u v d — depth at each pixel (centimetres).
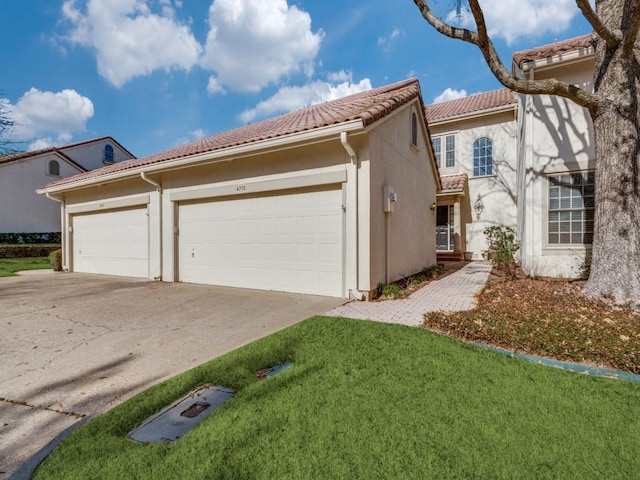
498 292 759
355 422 270
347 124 650
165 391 328
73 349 454
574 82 912
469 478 213
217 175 923
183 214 1015
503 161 1571
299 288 798
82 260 1363
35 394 335
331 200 757
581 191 912
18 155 2128
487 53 630
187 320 588
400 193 928
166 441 255
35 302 746
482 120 1628
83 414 300
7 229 2097
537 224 962
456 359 386
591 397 308
